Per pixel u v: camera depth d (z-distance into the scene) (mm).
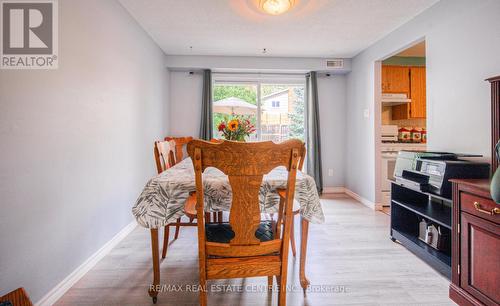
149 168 3117
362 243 2262
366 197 3607
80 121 1739
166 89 3889
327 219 2928
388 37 3070
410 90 3812
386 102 3740
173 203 1315
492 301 1252
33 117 1345
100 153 1998
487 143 1819
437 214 1938
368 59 3541
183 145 3984
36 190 1356
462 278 1423
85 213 1792
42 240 1395
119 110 2328
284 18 2666
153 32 3023
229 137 2154
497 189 1129
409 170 2148
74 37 1673
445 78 2199
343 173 4379
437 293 1540
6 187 1189
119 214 2324
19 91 1268
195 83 4121
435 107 2314
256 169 1038
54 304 1438
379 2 2322
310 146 4168
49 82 1454
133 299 1483
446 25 2188
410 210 2215
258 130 4316
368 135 3551
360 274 1753
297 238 2377
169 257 1996
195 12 2531
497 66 1746
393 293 1542
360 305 1433
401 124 4211
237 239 1106
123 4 2367
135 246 2209
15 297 927
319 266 1859
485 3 1821
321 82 4305
